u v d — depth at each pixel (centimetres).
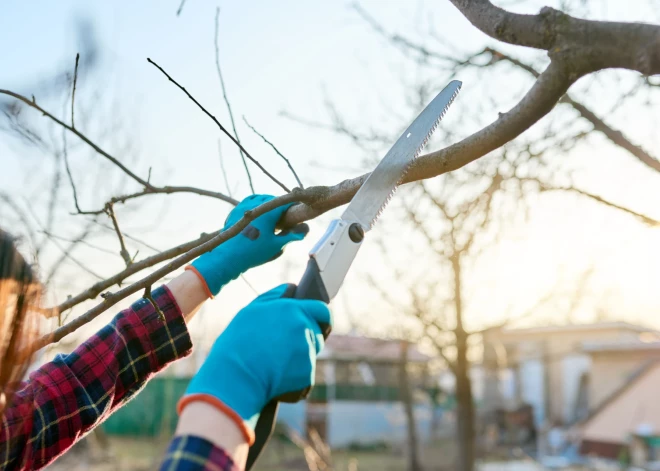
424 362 2341
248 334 91
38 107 185
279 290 101
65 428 121
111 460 1533
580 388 3266
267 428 90
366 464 2292
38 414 118
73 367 128
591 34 102
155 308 137
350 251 105
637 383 2347
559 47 105
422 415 3002
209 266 142
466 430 999
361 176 136
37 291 89
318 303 97
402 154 116
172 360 140
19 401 114
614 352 2625
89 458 1514
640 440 2230
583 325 3177
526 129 114
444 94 124
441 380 2998
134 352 136
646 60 96
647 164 221
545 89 108
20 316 86
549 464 2198
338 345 2888
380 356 2905
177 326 140
